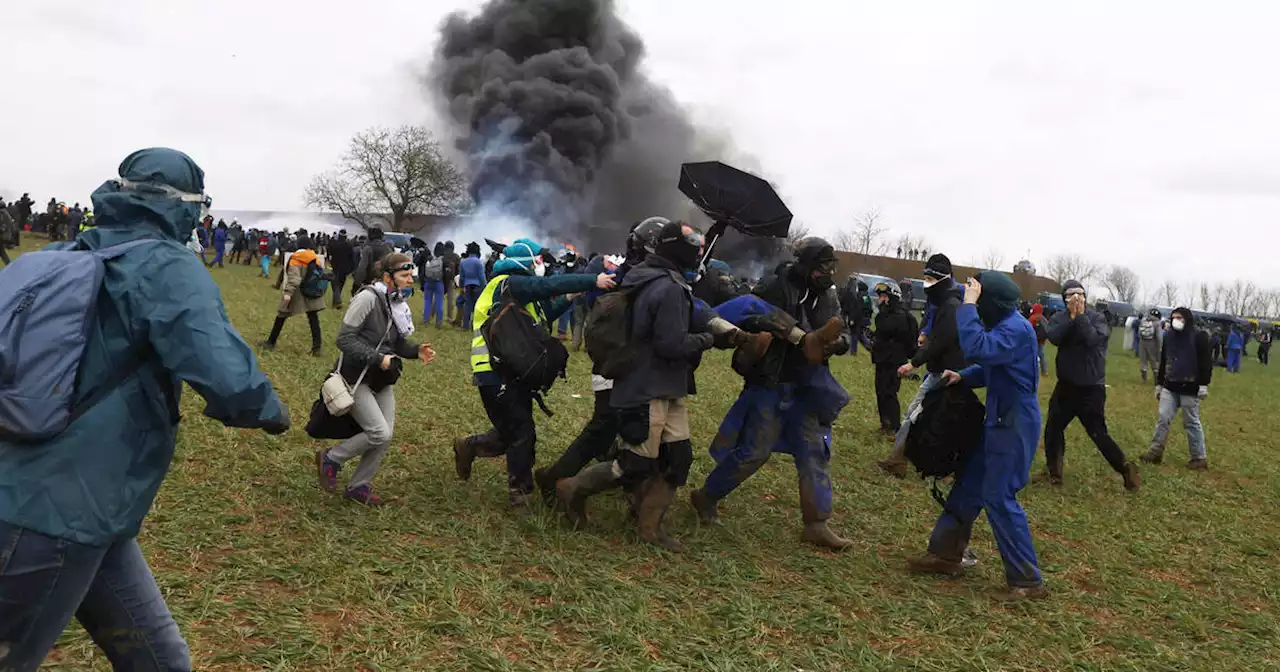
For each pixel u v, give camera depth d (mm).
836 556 5582
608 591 4398
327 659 3422
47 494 1944
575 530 5391
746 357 5500
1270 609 5410
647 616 4148
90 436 1997
